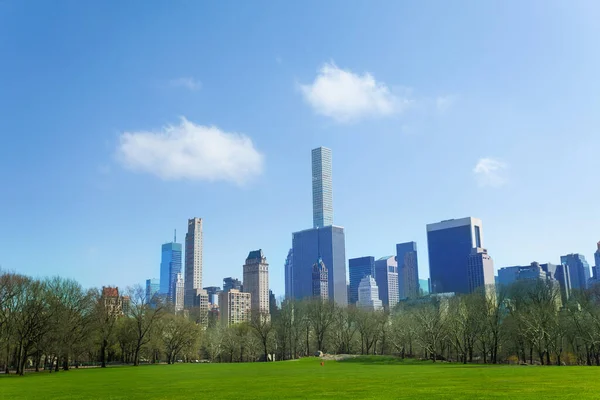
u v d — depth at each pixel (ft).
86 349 473.67
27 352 406.21
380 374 258.57
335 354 585.63
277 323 650.43
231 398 146.51
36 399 158.92
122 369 407.44
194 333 589.73
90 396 166.40
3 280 381.60
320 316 644.27
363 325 617.21
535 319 407.64
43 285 409.28
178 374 305.12
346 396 144.56
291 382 208.85
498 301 461.37
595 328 397.60
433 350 469.98
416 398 134.31
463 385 172.65
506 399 126.11
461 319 454.40
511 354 488.44
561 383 171.32
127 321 542.57
